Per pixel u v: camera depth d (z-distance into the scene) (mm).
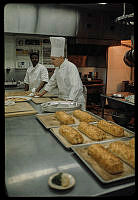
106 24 4996
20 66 4672
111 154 976
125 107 3723
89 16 4727
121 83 6160
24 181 835
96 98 5930
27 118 1799
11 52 4547
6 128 1508
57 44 2646
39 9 4141
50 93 3051
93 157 1014
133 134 1396
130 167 959
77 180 845
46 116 1800
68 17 4488
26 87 3871
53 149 1154
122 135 1362
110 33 5102
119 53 6016
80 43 4848
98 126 1531
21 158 1032
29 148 1158
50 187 792
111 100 4074
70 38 4871
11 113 1860
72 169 934
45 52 4871
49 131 1463
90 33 4848
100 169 924
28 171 911
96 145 1072
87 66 6219
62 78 2732
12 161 999
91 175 886
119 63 6094
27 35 4551
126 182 830
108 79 5984
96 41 4992
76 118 1781
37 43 4758
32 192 766
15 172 898
